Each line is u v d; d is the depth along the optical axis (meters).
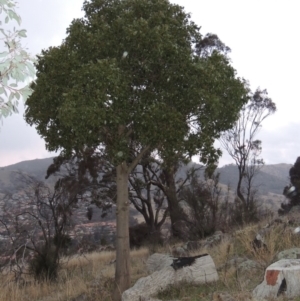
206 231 20.19
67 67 10.13
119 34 10.38
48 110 10.55
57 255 15.28
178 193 26.06
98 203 22.67
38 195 15.41
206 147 10.23
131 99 10.09
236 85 11.07
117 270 10.67
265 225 12.92
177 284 8.98
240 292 7.54
